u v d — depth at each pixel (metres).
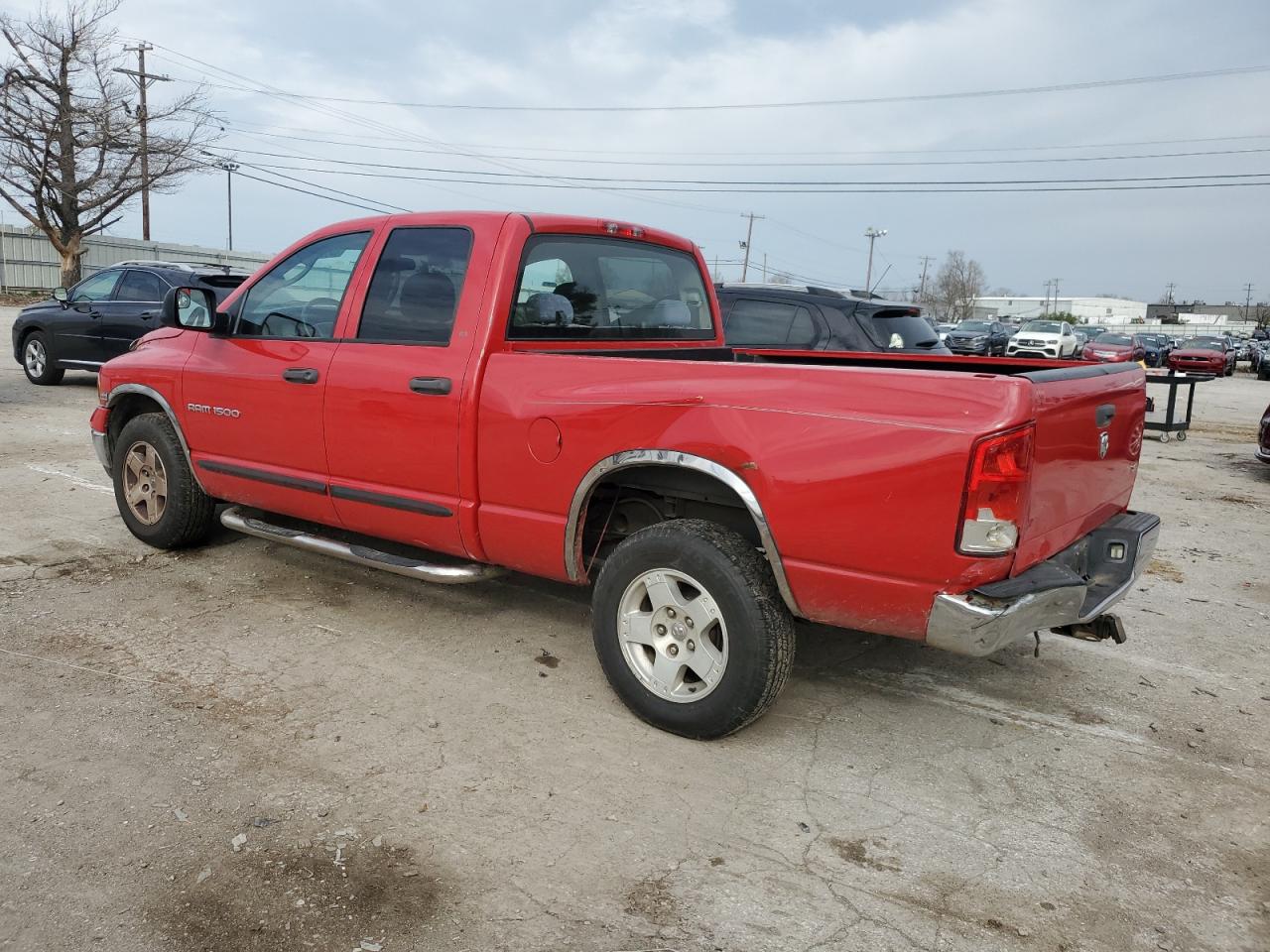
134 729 3.46
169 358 5.21
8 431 9.34
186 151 33.97
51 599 4.74
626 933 2.49
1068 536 3.42
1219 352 32.50
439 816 2.98
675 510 3.85
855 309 8.76
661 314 4.86
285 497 4.73
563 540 3.72
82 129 32.22
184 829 2.86
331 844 2.81
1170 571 6.24
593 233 4.38
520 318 4.02
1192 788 3.36
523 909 2.56
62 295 12.45
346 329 4.39
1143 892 2.75
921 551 2.95
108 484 7.21
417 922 2.50
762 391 3.21
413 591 5.09
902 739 3.65
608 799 3.12
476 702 3.80
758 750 3.50
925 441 2.90
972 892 2.72
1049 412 3.00
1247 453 12.12
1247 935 2.58
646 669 3.61
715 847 2.88
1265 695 4.21
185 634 4.38
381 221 4.40
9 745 3.31
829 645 4.59
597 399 3.54
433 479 4.05
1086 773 3.45
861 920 2.57
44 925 2.43
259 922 2.48
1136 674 4.39
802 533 3.14
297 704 3.72
